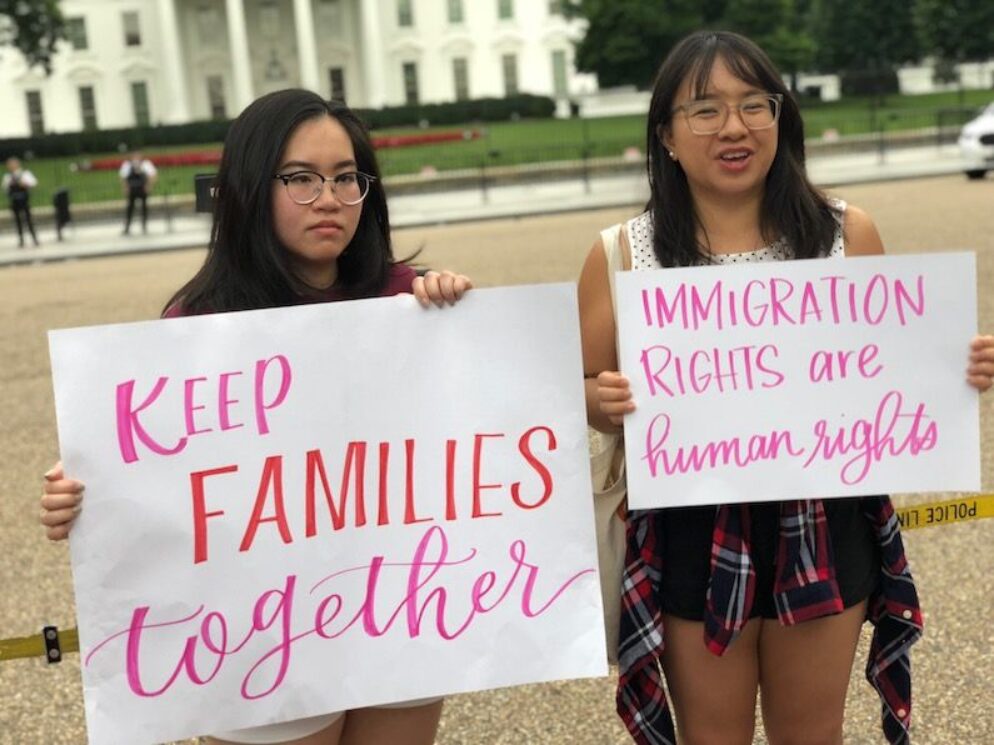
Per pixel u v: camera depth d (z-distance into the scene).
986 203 17.64
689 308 2.50
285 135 2.30
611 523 2.65
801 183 2.55
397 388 2.39
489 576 2.43
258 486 2.33
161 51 73.19
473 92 76.81
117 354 2.27
